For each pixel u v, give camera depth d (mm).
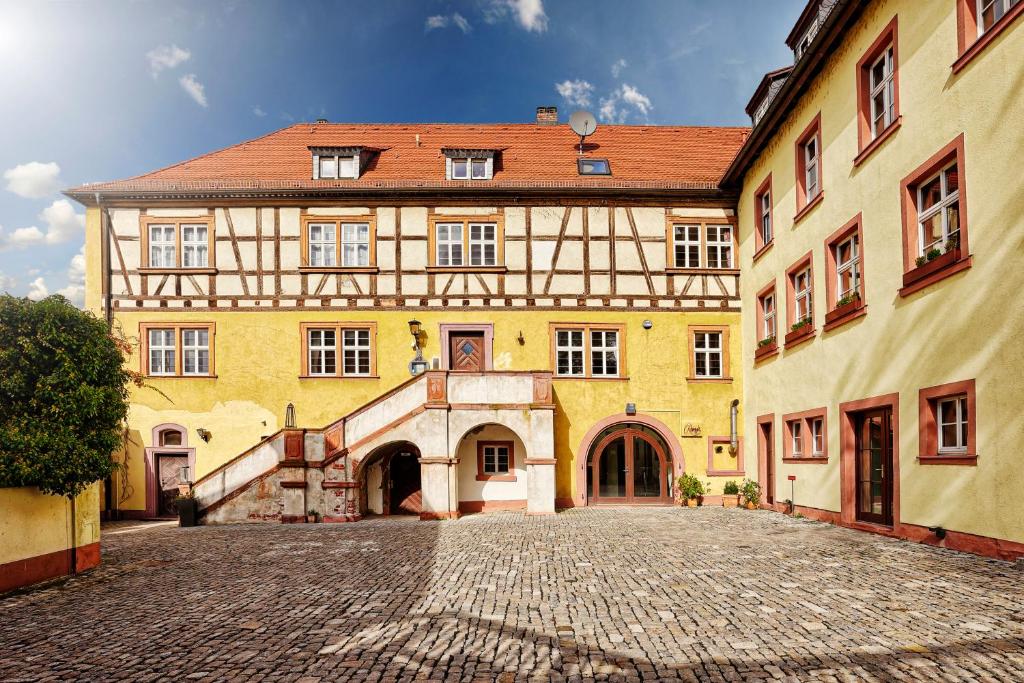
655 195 17391
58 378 7988
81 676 4809
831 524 11992
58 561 8375
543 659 4949
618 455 16859
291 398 16750
